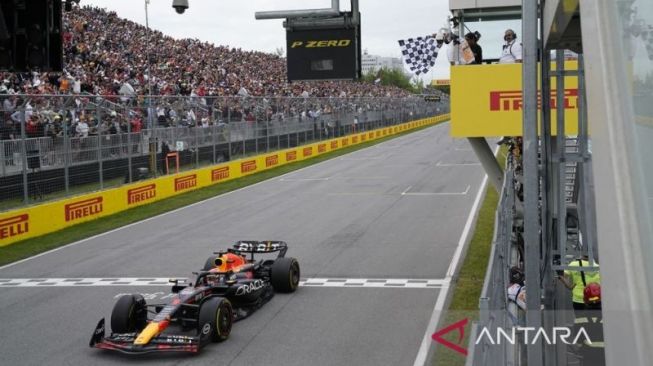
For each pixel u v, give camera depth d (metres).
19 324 10.61
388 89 81.88
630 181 2.07
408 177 30.47
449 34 14.44
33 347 9.49
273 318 10.59
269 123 36.59
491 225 18.16
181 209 22.69
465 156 39.91
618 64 2.26
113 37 39.25
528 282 5.74
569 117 12.42
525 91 5.66
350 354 8.91
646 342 1.82
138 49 40.16
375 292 11.98
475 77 13.01
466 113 13.07
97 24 39.81
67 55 30.69
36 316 11.02
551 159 6.70
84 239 17.73
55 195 19.30
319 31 14.96
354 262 14.41
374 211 21.27
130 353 8.81
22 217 17.62
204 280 10.29
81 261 15.09
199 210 22.41
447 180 28.88
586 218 6.55
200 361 8.77
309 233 17.91
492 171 14.35
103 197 21.27
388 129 62.81
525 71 5.65
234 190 27.36
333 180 30.08
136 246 16.64
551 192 7.48
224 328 9.53
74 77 28.81
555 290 7.09
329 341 9.45
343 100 50.31
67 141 19.86
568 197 11.85
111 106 22.41
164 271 13.95
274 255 15.17
